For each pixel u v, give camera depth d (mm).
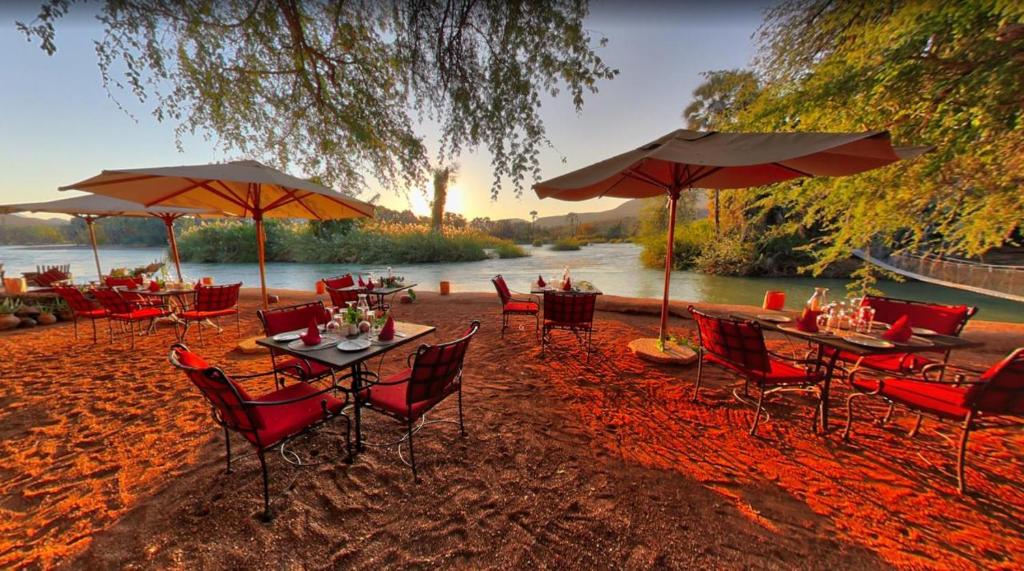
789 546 1573
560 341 4773
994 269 9539
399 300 7883
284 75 4945
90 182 2922
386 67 5090
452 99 4590
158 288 5387
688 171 3564
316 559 1509
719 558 1513
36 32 2736
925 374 2617
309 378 2633
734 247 16984
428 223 24578
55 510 1752
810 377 2494
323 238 22688
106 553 1510
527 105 4285
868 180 4387
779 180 3682
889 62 3771
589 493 1906
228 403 1641
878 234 5750
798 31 4930
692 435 2496
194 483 1954
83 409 2824
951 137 3586
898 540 1610
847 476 2057
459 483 1984
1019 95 3162
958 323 2857
